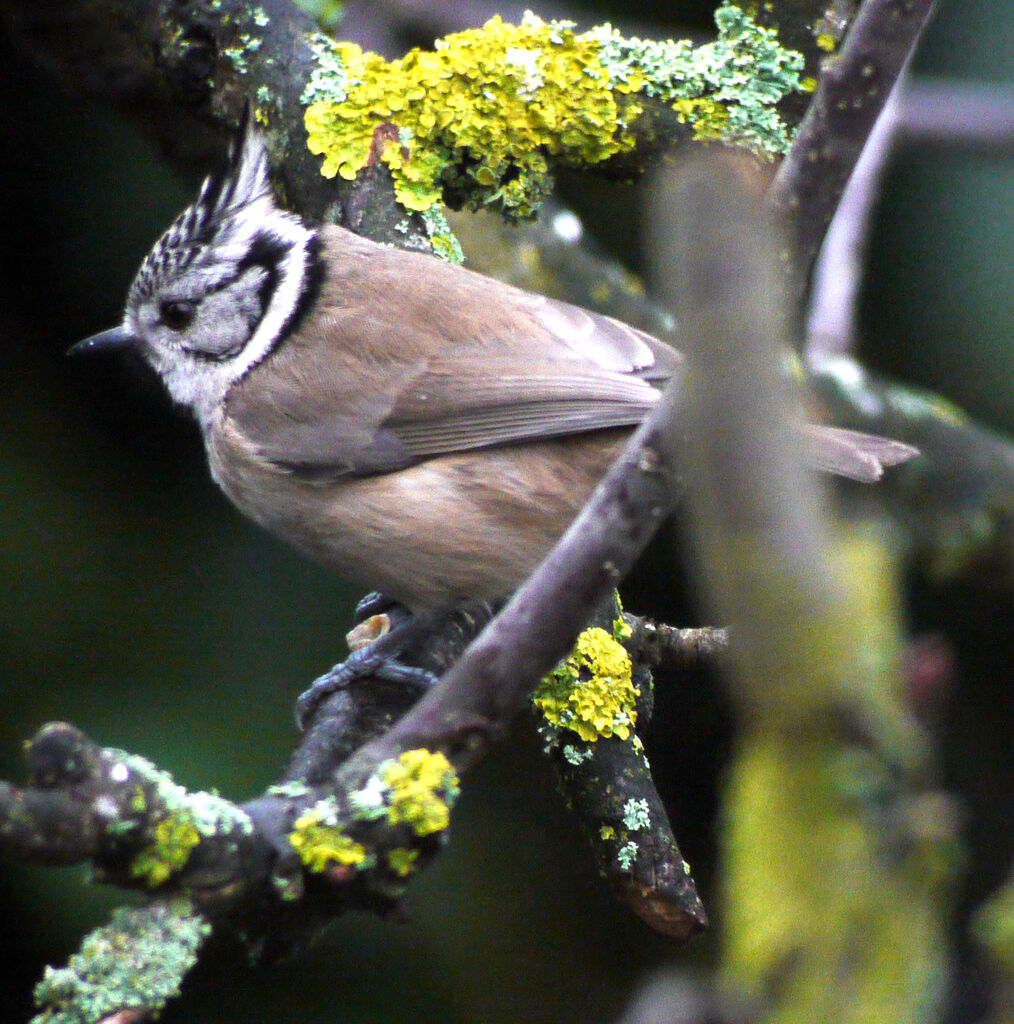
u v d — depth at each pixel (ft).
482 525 23.91
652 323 35.12
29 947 29.48
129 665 31.78
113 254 34.06
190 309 26.20
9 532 31.94
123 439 32.89
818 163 14.26
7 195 33.68
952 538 33.55
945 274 35.94
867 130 14.14
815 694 7.28
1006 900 8.35
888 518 33.19
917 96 34.96
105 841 12.88
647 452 13.87
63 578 31.96
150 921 13.41
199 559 32.71
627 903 20.97
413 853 14.70
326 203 26.78
